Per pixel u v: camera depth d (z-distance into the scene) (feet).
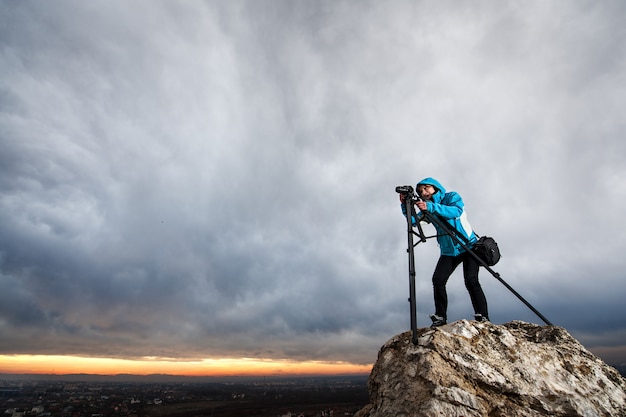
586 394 11.95
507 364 12.58
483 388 11.64
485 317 15.85
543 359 13.05
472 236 17.51
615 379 13.12
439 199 18.58
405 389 11.67
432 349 12.30
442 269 17.16
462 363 12.04
